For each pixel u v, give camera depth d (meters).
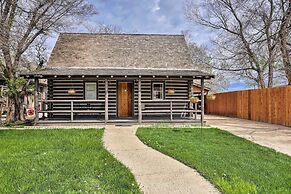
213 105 26.33
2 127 14.39
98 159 7.15
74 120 15.60
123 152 8.18
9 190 4.91
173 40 20.36
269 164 6.81
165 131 12.49
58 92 17.22
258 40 17.50
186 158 7.24
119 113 17.70
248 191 4.87
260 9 17.56
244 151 8.33
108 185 5.29
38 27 17.28
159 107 17.62
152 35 20.77
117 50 18.97
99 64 17.62
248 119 19.66
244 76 25.42
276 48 17.33
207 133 12.06
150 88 17.67
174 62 18.20
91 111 16.05
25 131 12.52
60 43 19.23
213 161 6.97
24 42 16.77
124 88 17.80
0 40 13.08
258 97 18.34
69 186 5.17
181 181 5.57
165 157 7.56
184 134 11.65
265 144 9.82
